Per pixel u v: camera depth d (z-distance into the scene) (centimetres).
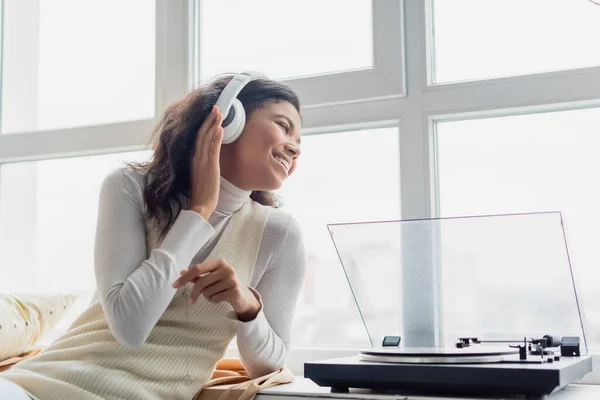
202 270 142
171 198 159
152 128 223
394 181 204
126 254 151
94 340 151
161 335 154
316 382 145
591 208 184
